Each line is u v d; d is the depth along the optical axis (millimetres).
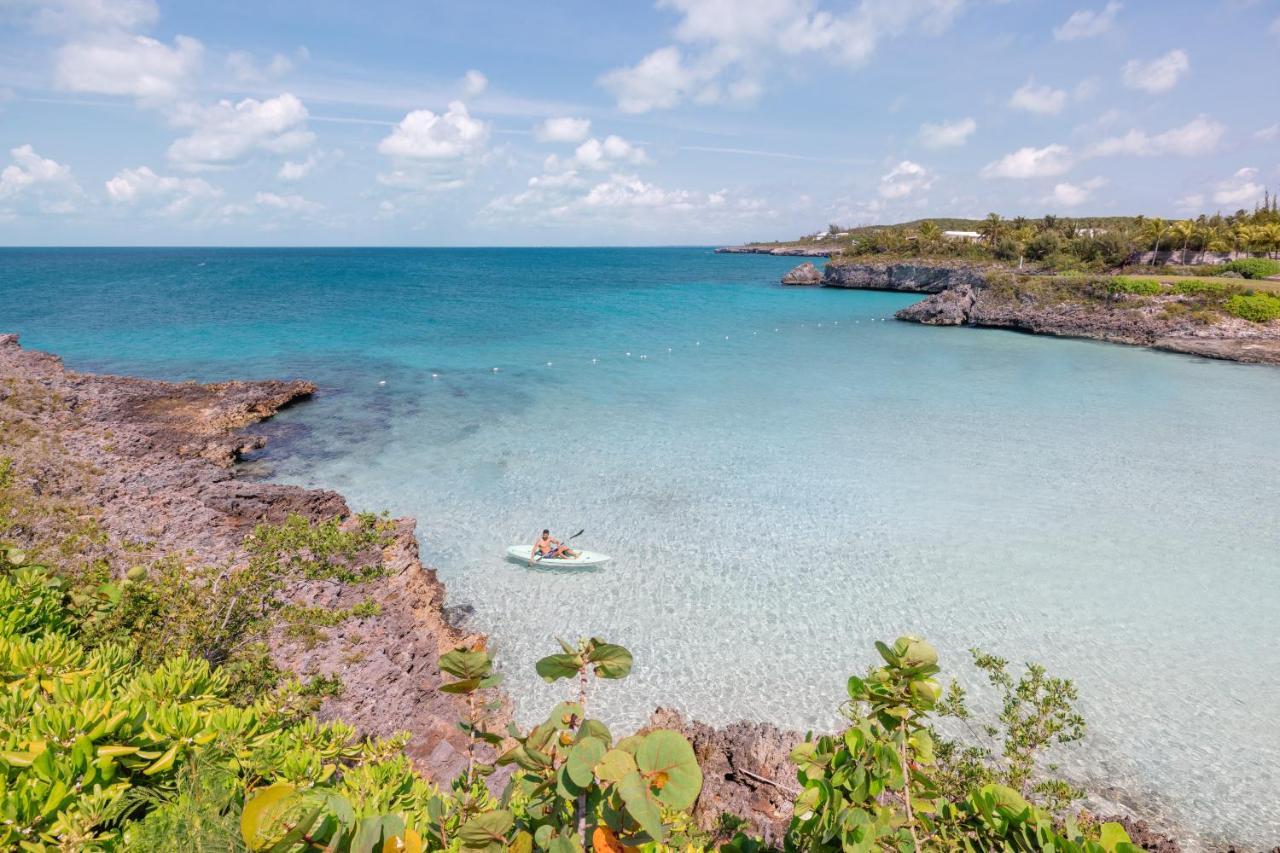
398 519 21688
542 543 21219
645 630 18062
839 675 16469
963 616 18906
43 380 36281
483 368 49500
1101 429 35500
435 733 12938
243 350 54469
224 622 12750
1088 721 15195
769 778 12359
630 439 33312
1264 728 15055
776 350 58281
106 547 17422
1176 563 21781
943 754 10539
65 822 4844
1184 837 12484
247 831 3596
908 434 34531
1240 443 33250
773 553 22141
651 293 110000
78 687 6383
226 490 22844
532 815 4379
